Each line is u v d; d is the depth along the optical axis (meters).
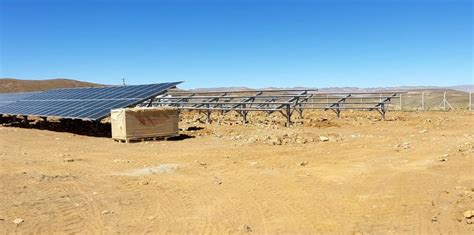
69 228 6.89
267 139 16.44
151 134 18.11
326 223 6.92
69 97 29.55
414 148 13.64
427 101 56.97
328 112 35.53
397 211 7.30
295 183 9.55
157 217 7.44
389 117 28.11
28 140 19.17
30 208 7.91
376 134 18.31
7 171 11.30
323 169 10.91
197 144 16.61
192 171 11.27
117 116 18.08
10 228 6.86
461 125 21.67
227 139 17.84
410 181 9.15
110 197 8.73
